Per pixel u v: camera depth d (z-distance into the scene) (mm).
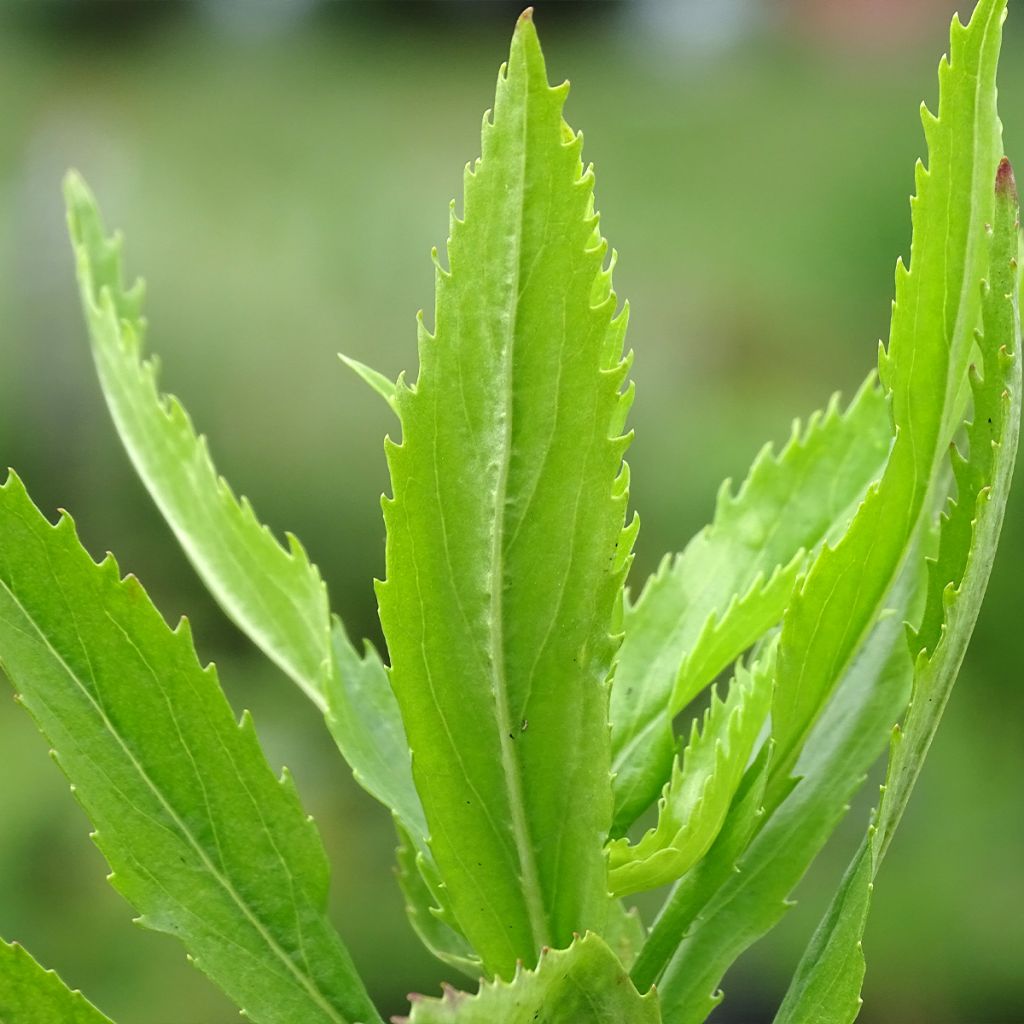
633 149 1514
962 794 1037
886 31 1641
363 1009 357
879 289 1333
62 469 1312
